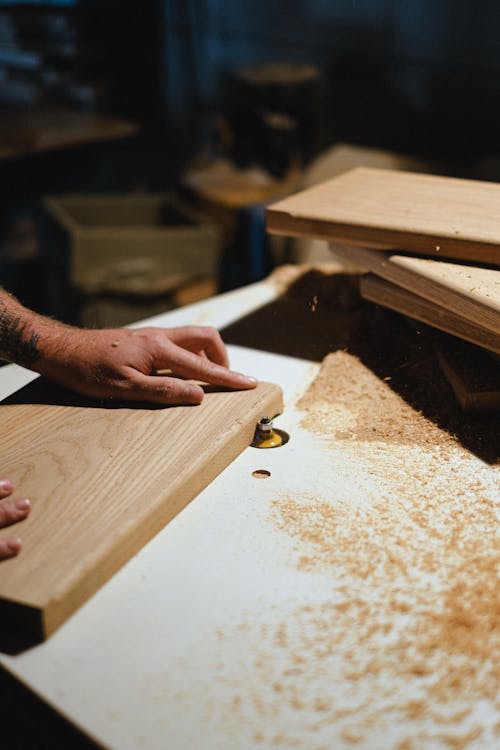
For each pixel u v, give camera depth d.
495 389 1.12
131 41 4.00
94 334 1.15
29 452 0.98
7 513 0.83
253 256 2.99
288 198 1.35
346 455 1.06
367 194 1.35
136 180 4.39
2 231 4.06
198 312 1.54
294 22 3.55
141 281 2.94
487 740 0.64
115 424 1.05
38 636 0.74
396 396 1.20
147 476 0.92
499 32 2.71
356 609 0.78
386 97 3.26
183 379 1.17
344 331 1.44
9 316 1.16
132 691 0.69
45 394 1.14
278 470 1.02
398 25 3.08
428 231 1.15
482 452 1.06
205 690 0.69
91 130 3.51
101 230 2.99
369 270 1.28
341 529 0.90
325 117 3.57
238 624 0.76
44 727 0.70
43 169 3.48
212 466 0.98
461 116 2.99
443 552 0.86
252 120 3.26
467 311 1.06
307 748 0.63
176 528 0.90
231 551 0.86
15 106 3.93
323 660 0.72
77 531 0.83
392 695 0.68
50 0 3.75
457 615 0.77
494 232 1.13
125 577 0.82
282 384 1.26
